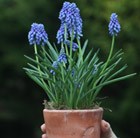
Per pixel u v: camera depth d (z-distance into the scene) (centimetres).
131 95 1130
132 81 1123
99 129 287
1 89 1236
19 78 1223
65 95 284
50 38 1122
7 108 1241
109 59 286
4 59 1155
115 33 290
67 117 279
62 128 281
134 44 1061
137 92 1129
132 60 1059
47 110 283
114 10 1053
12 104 1242
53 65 282
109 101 1144
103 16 1066
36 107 1252
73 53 295
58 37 289
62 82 281
